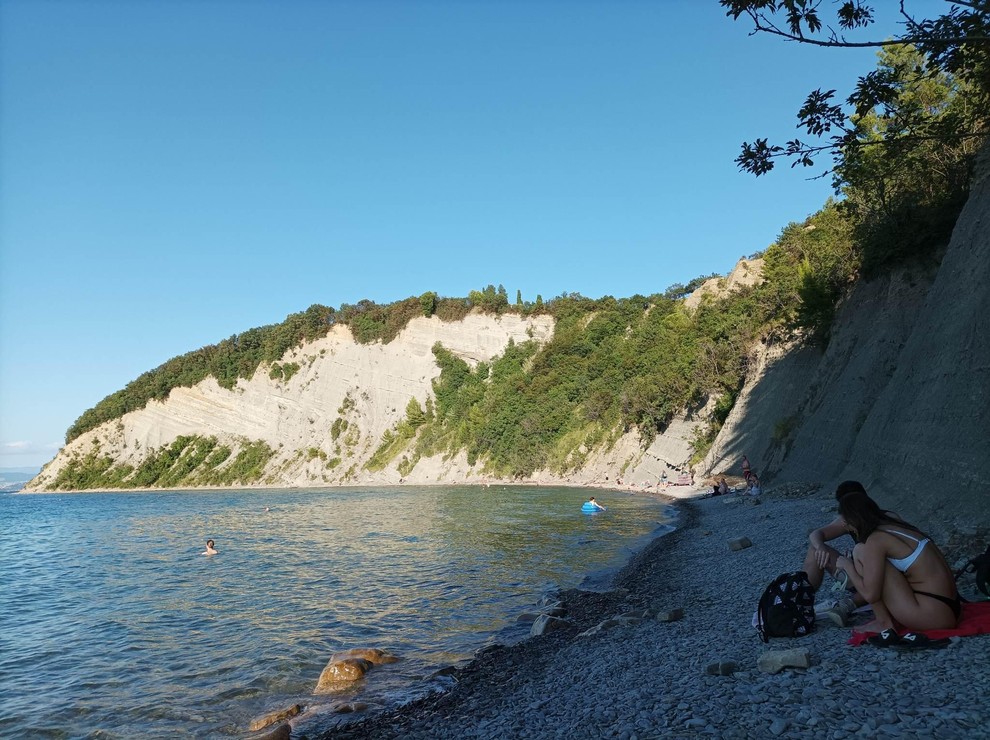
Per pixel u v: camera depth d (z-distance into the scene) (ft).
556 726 21.50
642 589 49.11
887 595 21.85
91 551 112.16
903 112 42.06
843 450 87.81
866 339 100.07
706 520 90.58
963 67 35.78
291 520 150.51
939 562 21.40
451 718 26.13
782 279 153.69
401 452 363.56
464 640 42.86
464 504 170.71
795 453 108.37
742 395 160.76
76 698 36.32
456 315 395.34
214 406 438.40
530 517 124.88
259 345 466.70
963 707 15.90
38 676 40.86
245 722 31.71
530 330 374.43
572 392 301.84
